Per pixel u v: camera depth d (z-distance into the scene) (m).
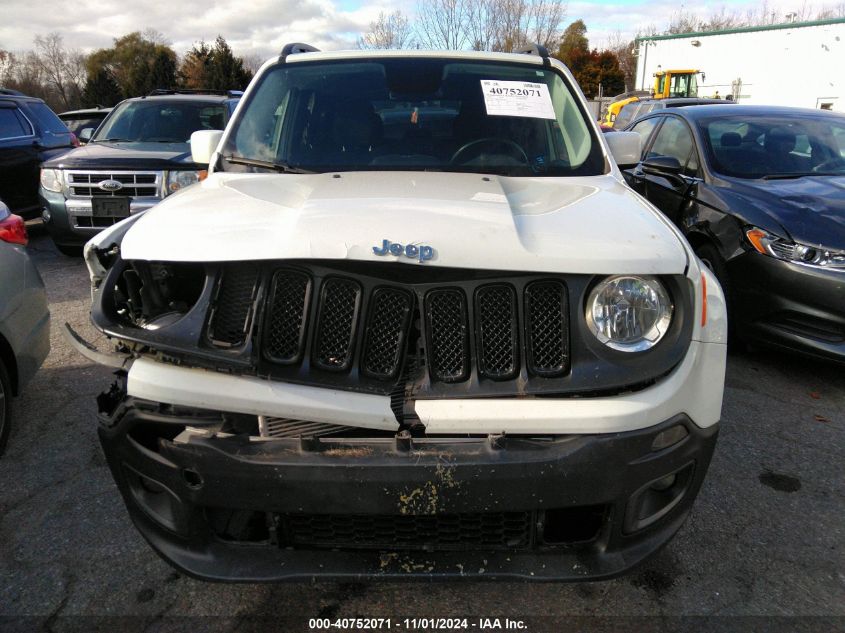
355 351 1.97
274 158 3.13
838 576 2.58
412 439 1.93
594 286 1.98
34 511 2.98
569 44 53.84
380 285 1.98
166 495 2.05
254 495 1.94
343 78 3.42
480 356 1.96
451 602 2.43
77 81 61.81
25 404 4.06
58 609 2.39
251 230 2.06
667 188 5.56
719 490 3.15
